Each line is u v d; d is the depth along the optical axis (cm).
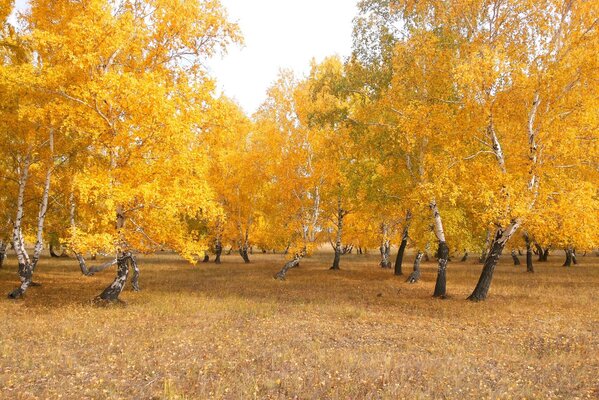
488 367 784
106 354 816
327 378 703
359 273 2747
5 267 2658
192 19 1387
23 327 1006
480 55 1451
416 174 1833
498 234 1572
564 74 1325
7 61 1502
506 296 1680
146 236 1353
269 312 1277
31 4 1384
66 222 2103
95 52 1209
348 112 1977
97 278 2220
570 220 1280
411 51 1579
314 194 2427
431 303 1502
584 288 1927
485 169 1451
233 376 702
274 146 2359
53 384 651
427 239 2078
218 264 3503
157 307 1309
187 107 1283
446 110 1549
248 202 3550
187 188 1263
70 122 1237
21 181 1491
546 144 1325
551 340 989
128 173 1262
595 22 1294
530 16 1384
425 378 706
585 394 650
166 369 737
